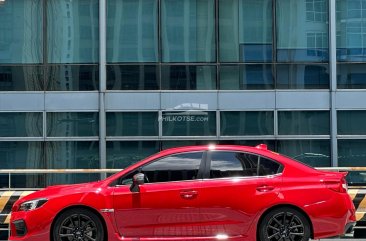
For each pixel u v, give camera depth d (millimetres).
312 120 17594
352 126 17484
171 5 17875
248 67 17750
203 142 17469
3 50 17750
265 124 17562
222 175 8000
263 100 17594
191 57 17781
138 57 17766
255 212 7801
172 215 7848
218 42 17750
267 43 17797
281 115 17609
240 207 7816
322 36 17797
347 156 17438
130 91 17547
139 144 17453
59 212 7848
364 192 10531
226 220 7824
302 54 17781
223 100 17578
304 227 7824
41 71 17688
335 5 17719
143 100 17531
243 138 17484
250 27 17750
